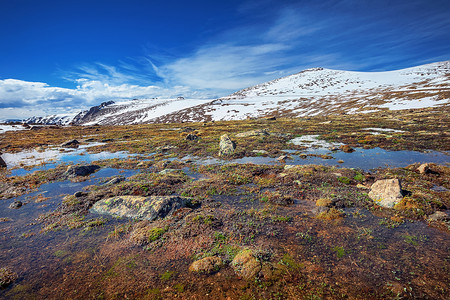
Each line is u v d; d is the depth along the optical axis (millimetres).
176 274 8500
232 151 30625
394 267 8414
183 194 16469
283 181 18469
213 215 12711
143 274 8586
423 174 18766
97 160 30094
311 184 17422
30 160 31297
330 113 106062
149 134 59188
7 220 13391
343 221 11867
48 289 8055
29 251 10305
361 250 9477
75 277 8586
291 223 11875
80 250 10242
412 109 78188
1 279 8375
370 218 12164
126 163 27188
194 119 147125
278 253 9430
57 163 29078
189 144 39219
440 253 9086
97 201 15305
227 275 8305
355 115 83188
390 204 13180
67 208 14492
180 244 10297
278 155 28906
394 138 35469
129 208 13594
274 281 7902
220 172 21859
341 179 17906
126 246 10375
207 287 7809
